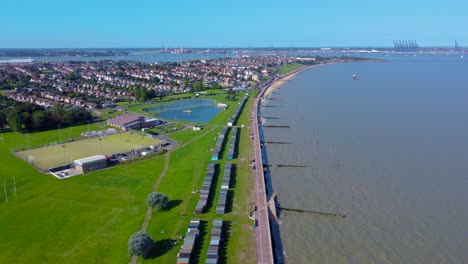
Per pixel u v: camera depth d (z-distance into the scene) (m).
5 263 75.06
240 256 77.62
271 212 97.00
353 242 84.50
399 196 104.56
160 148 151.38
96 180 117.25
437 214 94.75
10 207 98.75
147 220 91.94
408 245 82.81
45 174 122.31
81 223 90.56
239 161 134.00
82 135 174.00
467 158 131.25
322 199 104.31
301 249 82.25
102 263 75.38
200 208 95.44
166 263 75.06
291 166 129.75
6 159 137.88
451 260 77.44
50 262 75.56
